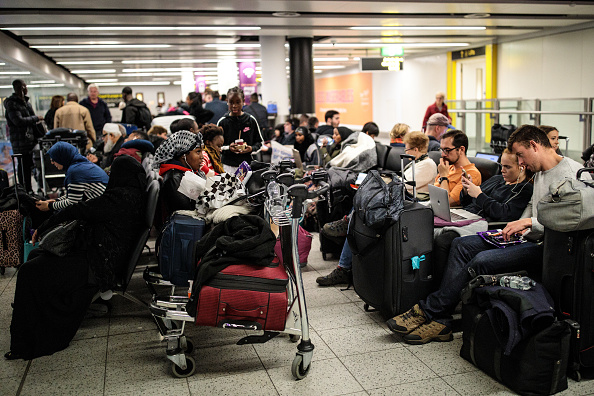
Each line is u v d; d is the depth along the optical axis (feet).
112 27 33.22
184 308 9.51
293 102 41.83
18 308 9.97
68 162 12.28
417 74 67.62
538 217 8.79
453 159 13.15
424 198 14.01
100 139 26.76
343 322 11.69
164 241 10.20
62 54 49.47
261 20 32.94
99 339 11.28
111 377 9.57
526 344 8.40
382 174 11.69
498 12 33.58
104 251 10.62
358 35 42.34
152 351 10.64
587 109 27.68
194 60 59.57
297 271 9.14
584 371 8.91
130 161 11.15
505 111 31.30
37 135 27.55
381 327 11.41
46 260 10.25
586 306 8.55
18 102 26.61
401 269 10.73
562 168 9.98
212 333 11.44
